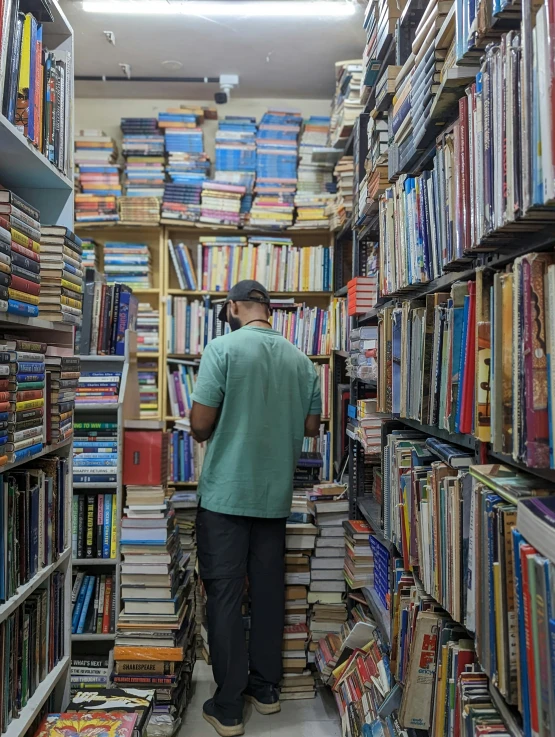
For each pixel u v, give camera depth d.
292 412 2.20
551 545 0.71
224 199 3.27
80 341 2.33
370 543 2.14
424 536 1.27
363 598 2.26
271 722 2.16
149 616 2.08
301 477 2.90
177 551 2.29
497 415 0.90
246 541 2.13
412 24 1.70
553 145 0.69
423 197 1.32
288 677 2.35
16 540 1.28
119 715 1.48
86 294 2.35
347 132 2.82
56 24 1.56
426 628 1.23
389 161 1.68
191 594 2.50
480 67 0.99
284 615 2.36
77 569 2.37
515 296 0.83
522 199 0.77
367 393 2.43
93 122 3.56
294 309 3.30
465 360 1.06
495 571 0.88
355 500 2.38
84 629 2.22
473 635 1.11
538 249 0.86
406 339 1.44
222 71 3.22
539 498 0.81
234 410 2.10
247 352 2.12
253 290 2.30
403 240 1.47
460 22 1.01
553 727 0.71
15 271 1.15
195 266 3.49
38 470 1.47
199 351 3.24
